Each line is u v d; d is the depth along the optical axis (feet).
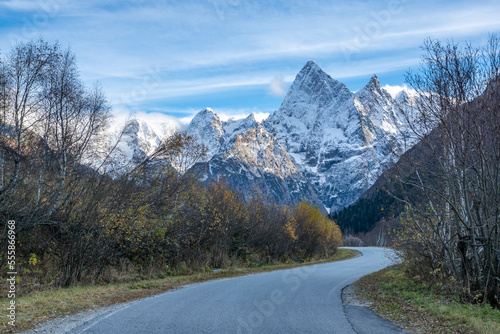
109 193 55.83
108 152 58.18
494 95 35.88
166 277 65.87
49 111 52.65
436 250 48.60
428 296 43.42
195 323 27.27
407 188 46.98
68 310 31.60
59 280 50.16
